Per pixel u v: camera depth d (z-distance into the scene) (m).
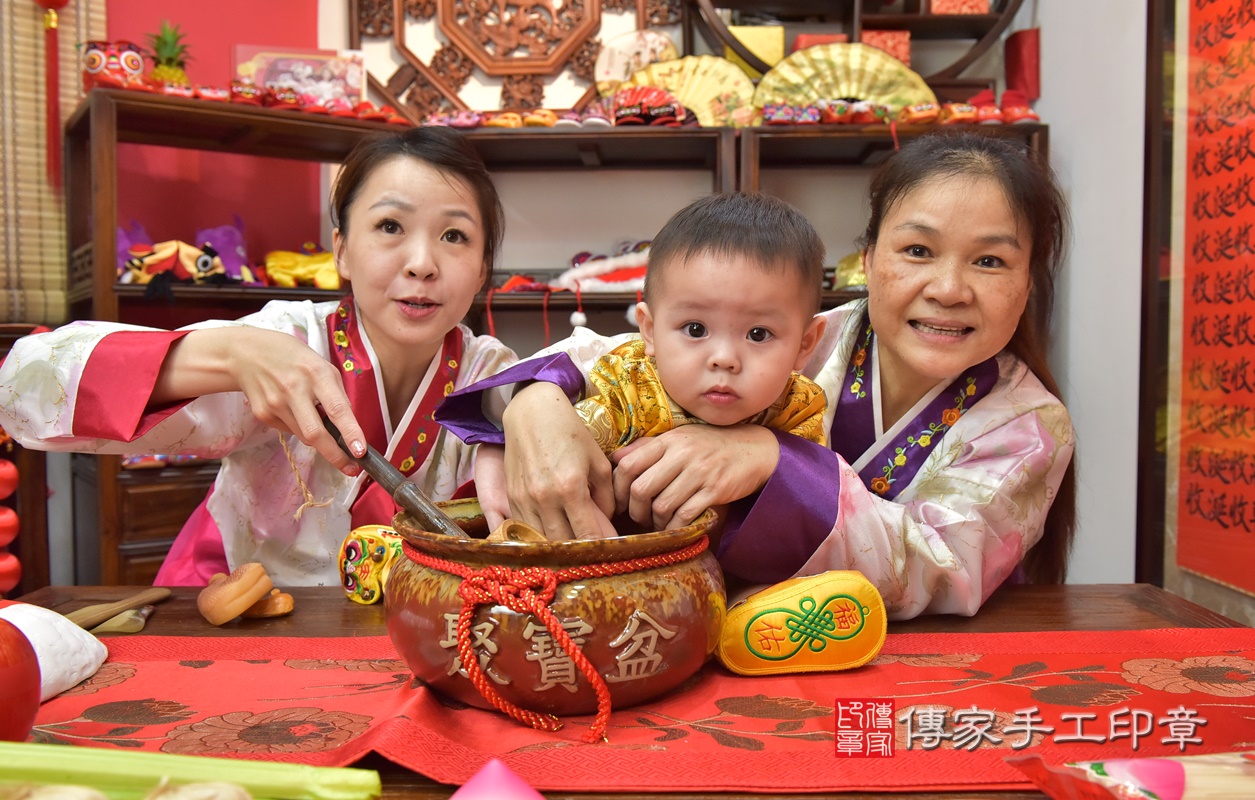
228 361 0.92
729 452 0.79
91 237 2.33
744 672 0.71
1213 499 1.77
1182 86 1.91
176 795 0.40
